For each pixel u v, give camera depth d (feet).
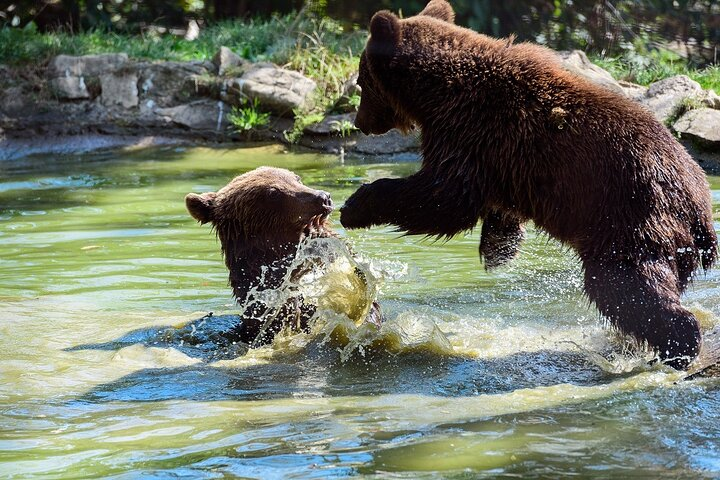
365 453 20.30
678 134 58.34
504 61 29.94
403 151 63.36
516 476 18.89
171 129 69.21
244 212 31.91
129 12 97.96
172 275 38.55
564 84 29.35
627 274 27.07
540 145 28.81
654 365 26.45
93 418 23.41
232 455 20.44
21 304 34.81
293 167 60.23
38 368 27.91
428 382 25.98
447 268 39.24
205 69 72.02
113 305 34.86
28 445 21.56
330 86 69.87
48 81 71.46
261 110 68.69
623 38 85.87
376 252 41.60
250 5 96.43
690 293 34.17
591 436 21.04
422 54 30.73
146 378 26.91
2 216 48.57
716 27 87.51
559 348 29.07
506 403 23.79
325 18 85.81
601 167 27.99
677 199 27.71
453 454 20.11
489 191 29.84
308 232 32.63
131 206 50.44
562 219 28.86
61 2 94.32
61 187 55.57
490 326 31.58
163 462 20.20
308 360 28.45
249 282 32.04
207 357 29.19
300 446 20.84
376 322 30.91
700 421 21.88
